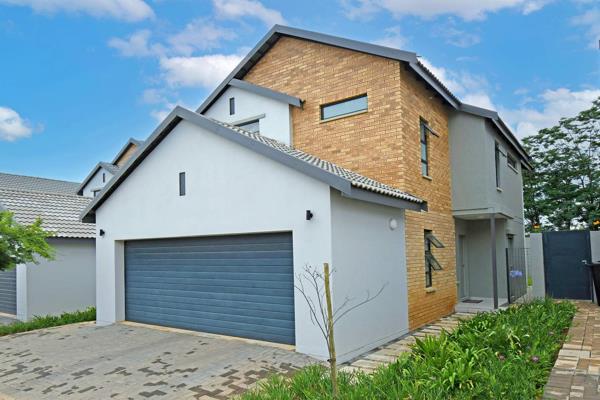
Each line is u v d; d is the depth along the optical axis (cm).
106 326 1127
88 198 1930
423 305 1110
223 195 948
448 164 1357
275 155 848
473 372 555
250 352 817
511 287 1392
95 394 652
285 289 866
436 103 1299
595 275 1292
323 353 774
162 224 1063
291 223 836
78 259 1580
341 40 1170
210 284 993
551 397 527
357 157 1137
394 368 612
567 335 855
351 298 823
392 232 995
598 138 2992
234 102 1416
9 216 1123
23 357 870
